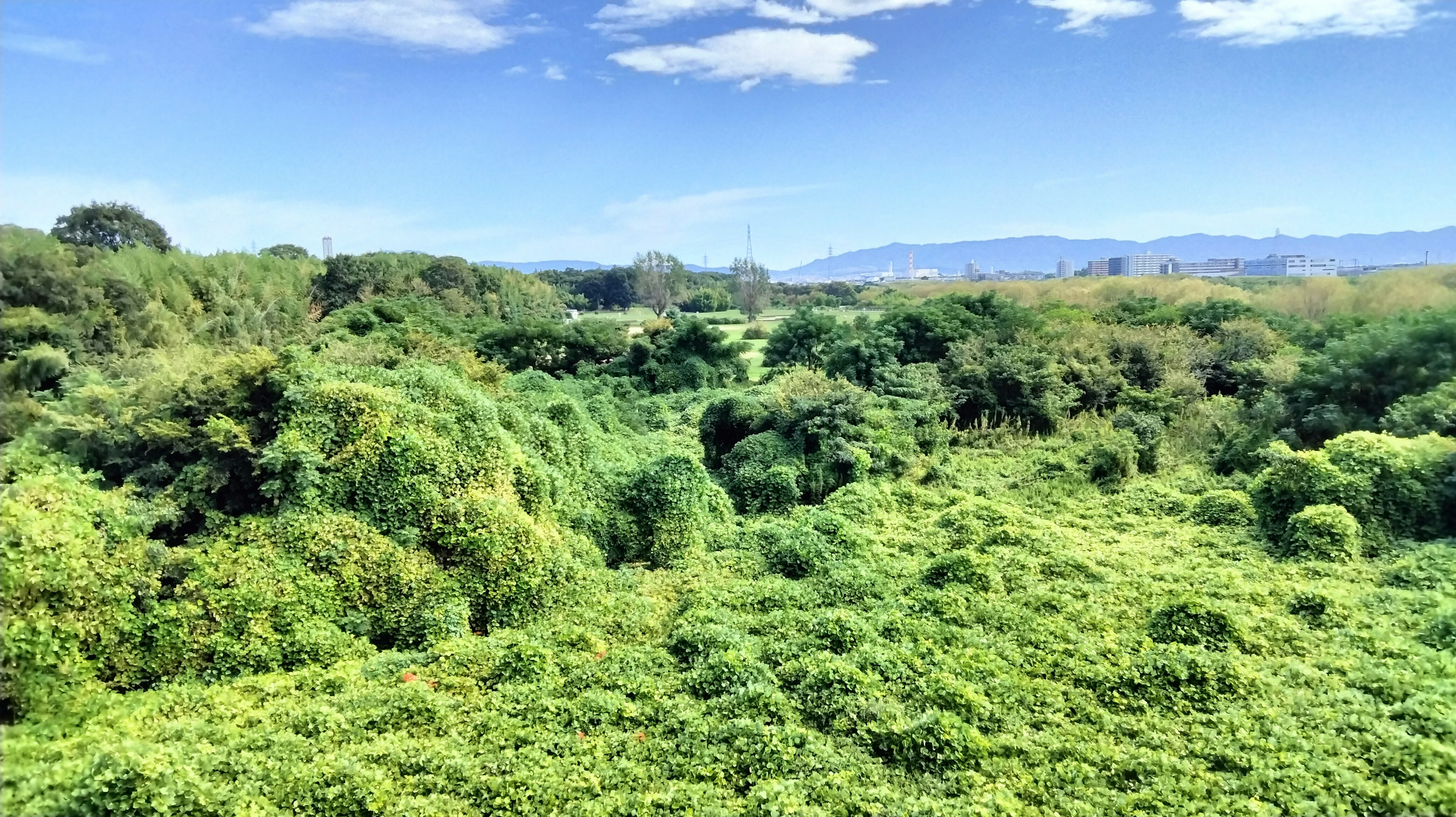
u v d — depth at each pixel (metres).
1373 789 6.89
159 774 6.59
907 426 22.27
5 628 8.20
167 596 10.02
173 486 11.57
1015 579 12.85
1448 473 14.37
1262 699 8.73
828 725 8.66
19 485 9.76
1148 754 7.78
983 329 29.34
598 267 107.75
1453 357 17.19
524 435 15.84
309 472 11.61
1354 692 8.69
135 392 12.57
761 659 10.04
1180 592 11.95
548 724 8.43
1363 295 22.84
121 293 22.59
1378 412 18.36
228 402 12.41
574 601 12.19
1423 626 10.31
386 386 13.93
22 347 18.16
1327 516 13.52
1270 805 6.85
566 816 6.92
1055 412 23.72
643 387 35.59
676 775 7.67
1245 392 22.72
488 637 10.66
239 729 8.02
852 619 10.66
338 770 7.12
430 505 11.84
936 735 7.97
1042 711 8.77
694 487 16.00
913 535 15.95
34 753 7.36
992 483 19.88
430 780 7.30
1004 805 6.93
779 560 14.05
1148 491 18.17
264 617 9.92
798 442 20.77
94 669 8.95
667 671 9.80
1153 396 23.80
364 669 9.55
